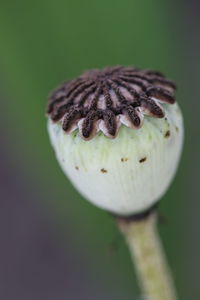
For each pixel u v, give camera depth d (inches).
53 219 16.1
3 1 10.4
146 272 9.8
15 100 11.0
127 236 9.4
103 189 8.2
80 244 13.0
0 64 10.8
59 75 10.8
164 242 11.7
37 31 10.6
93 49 10.9
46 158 11.3
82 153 8.0
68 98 8.1
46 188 11.9
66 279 21.6
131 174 8.0
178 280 12.1
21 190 22.2
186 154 11.8
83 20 10.7
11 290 21.9
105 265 12.0
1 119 16.6
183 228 11.7
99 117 7.8
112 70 8.3
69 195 11.5
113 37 10.9
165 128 8.0
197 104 13.4
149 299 10.0
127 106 7.8
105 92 7.9
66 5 10.6
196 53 18.7
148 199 8.6
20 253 22.0
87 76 8.2
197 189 12.2
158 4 11.7
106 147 7.9
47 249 21.9
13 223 22.2
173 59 11.8
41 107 10.9
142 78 8.2
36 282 21.8
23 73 10.7
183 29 14.7
